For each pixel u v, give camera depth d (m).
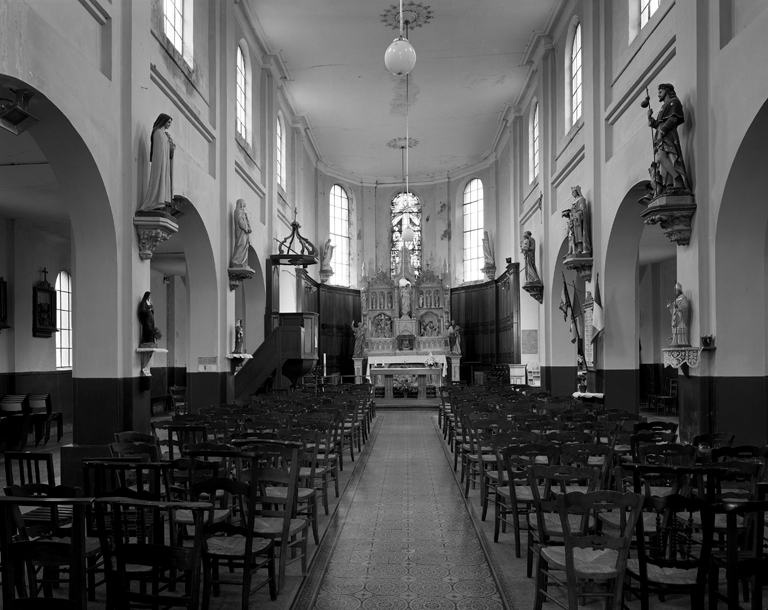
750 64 8.87
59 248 20.06
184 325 26.19
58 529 5.18
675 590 4.68
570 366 20.42
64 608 3.88
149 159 11.16
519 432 7.66
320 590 6.18
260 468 6.16
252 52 19.95
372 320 31.22
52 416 16.50
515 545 7.15
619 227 14.59
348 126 27.53
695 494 6.60
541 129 20.89
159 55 12.43
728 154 9.49
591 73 15.88
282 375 18.77
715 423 9.87
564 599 5.86
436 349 30.28
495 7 18.69
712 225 10.02
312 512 7.72
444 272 33.81
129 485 9.32
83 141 9.20
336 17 19.00
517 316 24.62
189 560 4.21
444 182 34.12
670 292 25.31
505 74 22.91
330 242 32.75
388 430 18.58
